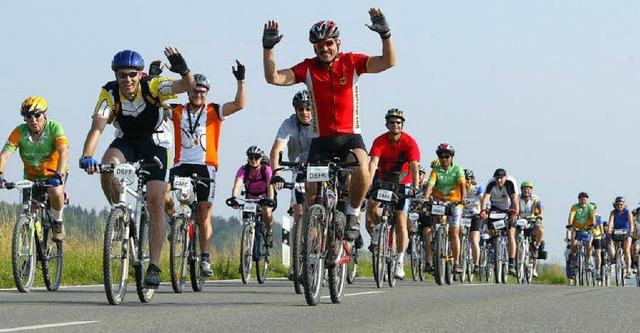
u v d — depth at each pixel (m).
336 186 18.91
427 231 33.47
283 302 18.98
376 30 18.44
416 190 29.38
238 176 32.31
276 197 32.72
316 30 18.52
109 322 14.15
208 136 25.00
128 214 18.17
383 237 28.05
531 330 13.40
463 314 15.86
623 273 57.47
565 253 54.38
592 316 15.62
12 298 19.78
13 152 23.78
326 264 18.23
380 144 29.58
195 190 24.25
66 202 24.09
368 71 18.80
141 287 18.50
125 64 18.16
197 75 25.06
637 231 58.88
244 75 25.23
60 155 23.55
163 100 18.56
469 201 42.25
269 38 18.36
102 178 18.81
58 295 21.11
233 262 34.94
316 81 18.80
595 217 54.16
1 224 30.42
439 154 35.22
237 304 18.33
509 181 41.81
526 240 45.75
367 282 32.66
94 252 33.25
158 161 18.33
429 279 41.75
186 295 21.72
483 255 43.09
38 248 23.28
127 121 18.58
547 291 23.56
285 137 26.30
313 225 17.56
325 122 18.92
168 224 23.19
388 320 14.72
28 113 23.41
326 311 16.50
